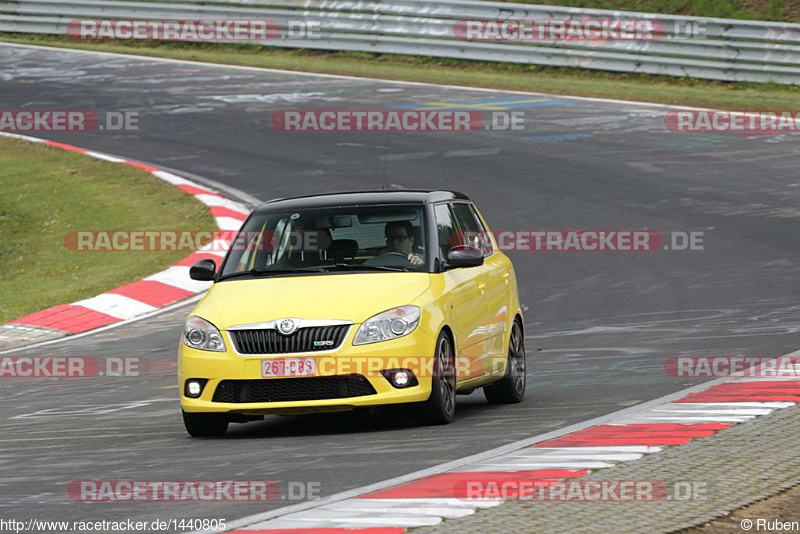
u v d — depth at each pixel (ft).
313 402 92.27
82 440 99.04
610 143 286.25
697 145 280.31
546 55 373.81
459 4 386.93
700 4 398.42
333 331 93.30
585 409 101.35
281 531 60.29
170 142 313.94
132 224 241.14
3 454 93.61
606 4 411.34
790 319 148.56
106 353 155.84
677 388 110.22
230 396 94.02
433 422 96.12
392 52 401.90
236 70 399.03
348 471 77.51
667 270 187.42
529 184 252.62
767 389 103.24
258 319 94.38
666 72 354.54
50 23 460.55
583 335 150.00
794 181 244.63
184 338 96.78
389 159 281.33
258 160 290.15
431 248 102.42
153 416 111.86
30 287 204.13
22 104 362.53
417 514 62.44
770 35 338.54
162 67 409.28
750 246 198.80
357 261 102.22
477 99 341.21
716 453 76.84
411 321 94.12
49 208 258.16
